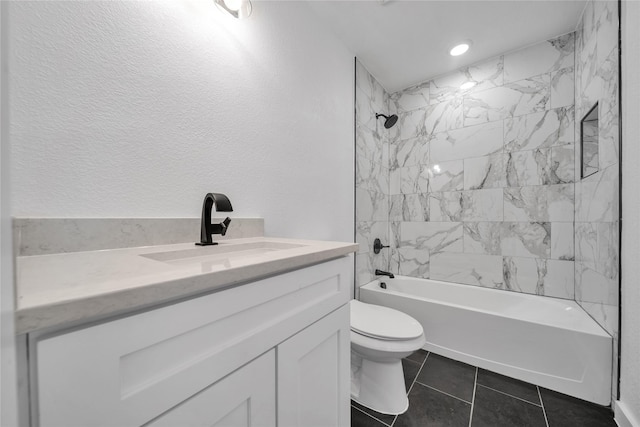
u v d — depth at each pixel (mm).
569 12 1534
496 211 1948
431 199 2250
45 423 283
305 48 1468
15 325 249
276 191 1282
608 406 1189
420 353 1695
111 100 732
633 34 1010
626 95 1055
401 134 2430
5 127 197
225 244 898
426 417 1155
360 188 2039
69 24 658
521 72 1861
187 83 916
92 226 685
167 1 863
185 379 409
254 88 1167
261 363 538
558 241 1727
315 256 670
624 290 1090
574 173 1668
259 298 533
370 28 1675
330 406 767
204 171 968
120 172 751
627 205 1058
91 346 314
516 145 1874
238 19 1098
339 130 1776
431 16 1571
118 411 335
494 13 1547
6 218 201
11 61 580
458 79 2127
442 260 2184
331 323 763
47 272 425
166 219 840
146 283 353
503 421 1125
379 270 2244
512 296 1821
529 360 1389
